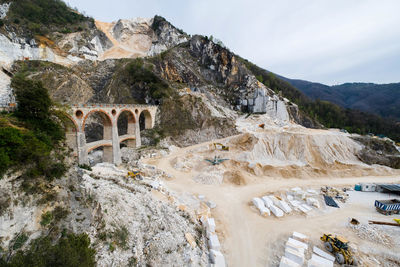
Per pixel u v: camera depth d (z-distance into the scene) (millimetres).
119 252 15711
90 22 108875
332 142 56250
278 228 25516
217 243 21312
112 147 47312
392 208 28688
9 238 10758
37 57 74500
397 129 96250
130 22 141125
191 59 107938
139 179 34500
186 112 71250
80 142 38094
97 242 14938
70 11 103938
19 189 11898
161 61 93125
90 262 12648
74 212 14633
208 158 49906
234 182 38406
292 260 20000
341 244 20531
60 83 68000
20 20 75312
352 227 25828
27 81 18844
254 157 51438
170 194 31359
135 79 78875
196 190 34719
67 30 88000
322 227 25969
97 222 16109
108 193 21172
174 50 109562
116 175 33594
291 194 34875
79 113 38094
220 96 96250
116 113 48375
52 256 11094
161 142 61562
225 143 59031
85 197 16281
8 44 68250
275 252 21578
